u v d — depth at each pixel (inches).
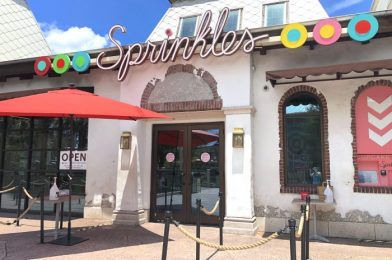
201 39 333.1
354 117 310.2
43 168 428.8
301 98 334.3
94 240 288.5
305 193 304.7
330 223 307.9
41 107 248.2
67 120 425.4
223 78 338.3
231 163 324.5
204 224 350.0
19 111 241.6
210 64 344.5
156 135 378.9
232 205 319.3
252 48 314.7
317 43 312.8
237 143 322.0
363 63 282.2
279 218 322.7
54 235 300.0
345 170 307.9
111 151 391.9
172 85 356.2
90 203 392.8
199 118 364.5
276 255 248.4
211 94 341.4
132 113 269.3
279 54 337.4
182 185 362.9
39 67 394.9
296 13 441.7
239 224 313.1
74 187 408.2
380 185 301.4
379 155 304.0
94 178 395.2
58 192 294.4
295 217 317.7
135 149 362.6
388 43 307.3
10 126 457.1
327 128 316.2
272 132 332.5
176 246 271.1
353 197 303.7
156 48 354.0
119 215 355.9
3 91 455.8
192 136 366.0
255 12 464.4
